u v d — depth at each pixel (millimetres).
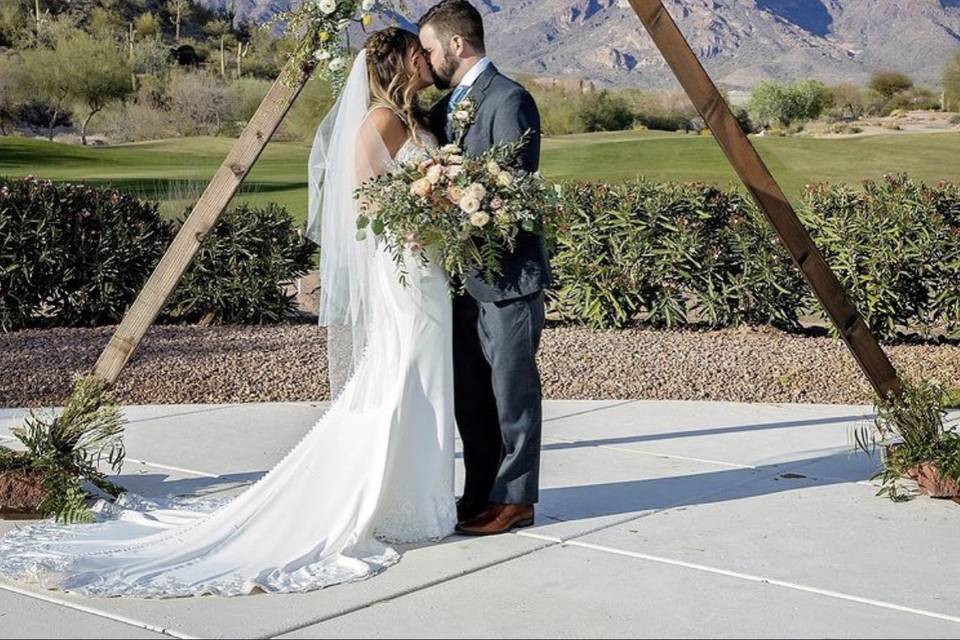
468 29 4625
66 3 65688
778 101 49906
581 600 3992
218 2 96875
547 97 49125
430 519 4617
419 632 3705
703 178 24297
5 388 7855
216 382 7957
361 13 4863
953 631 3723
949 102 53594
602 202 10688
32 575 4125
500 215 4355
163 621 3797
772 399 7648
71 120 49906
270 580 4133
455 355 4809
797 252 5156
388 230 4461
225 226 10852
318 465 4531
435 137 4734
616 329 10586
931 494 5227
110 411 5273
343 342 4676
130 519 4879
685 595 4039
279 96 4988
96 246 10781
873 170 27078
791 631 3717
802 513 5031
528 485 4742
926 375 8289
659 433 6617
